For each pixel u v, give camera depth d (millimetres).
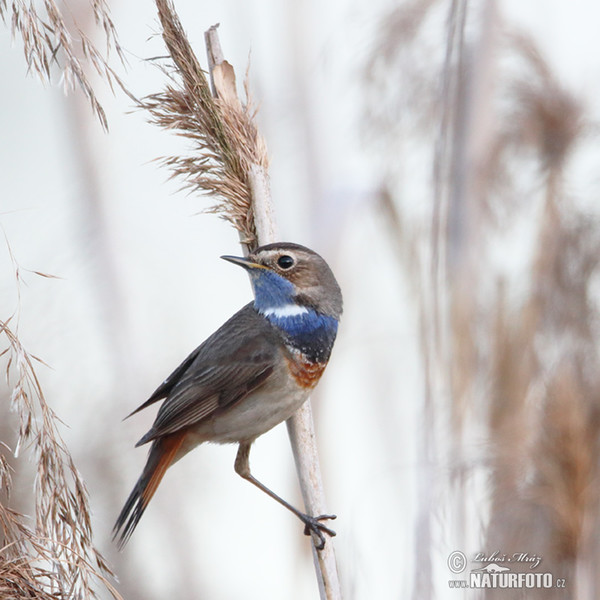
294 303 10555
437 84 11867
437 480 10203
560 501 9883
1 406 9078
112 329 12070
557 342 11320
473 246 10906
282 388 10375
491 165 11234
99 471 11852
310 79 12367
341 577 9930
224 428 10570
